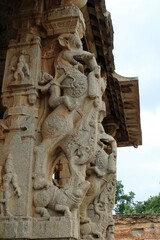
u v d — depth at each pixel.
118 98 10.73
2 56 8.55
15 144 5.51
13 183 5.25
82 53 5.92
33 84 5.77
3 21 7.81
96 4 7.63
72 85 5.69
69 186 5.21
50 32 6.21
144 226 14.01
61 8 6.17
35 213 5.17
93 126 5.53
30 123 5.59
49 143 5.46
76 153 5.43
